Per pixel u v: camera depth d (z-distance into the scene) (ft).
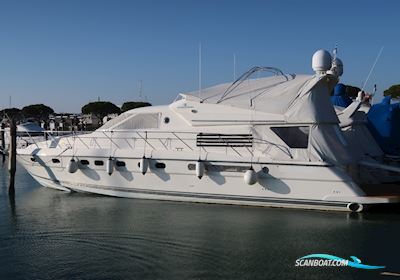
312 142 40.86
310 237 33.99
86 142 49.42
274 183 41.19
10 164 54.44
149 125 47.91
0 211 44.16
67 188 50.52
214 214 40.70
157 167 44.86
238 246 32.04
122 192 47.24
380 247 31.65
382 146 57.41
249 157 41.65
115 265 28.50
